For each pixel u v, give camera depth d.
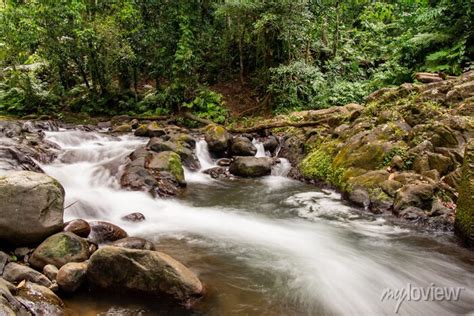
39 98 14.72
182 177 8.31
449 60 11.16
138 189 7.21
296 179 8.96
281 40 13.66
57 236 4.34
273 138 11.09
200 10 14.72
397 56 12.97
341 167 7.86
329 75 14.18
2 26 13.83
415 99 8.36
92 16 14.03
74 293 3.88
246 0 12.88
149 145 9.38
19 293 3.46
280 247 5.32
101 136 11.01
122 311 3.66
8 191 4.34
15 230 4.31
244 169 9.20
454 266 4.78
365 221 6.23
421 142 7.12
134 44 14.02
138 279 3.83
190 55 13.16
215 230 5.93
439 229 5.64
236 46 15.75
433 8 12.01
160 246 5.20
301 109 13.32
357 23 18.95
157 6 13.89
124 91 15.05
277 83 13.73
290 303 3.93
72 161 8.52
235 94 15.20
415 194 6.13
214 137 10.41
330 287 4.28
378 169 7.25
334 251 5.21
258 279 4.39
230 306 3.82
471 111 7.35
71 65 15.80
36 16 13.27
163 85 15.30
